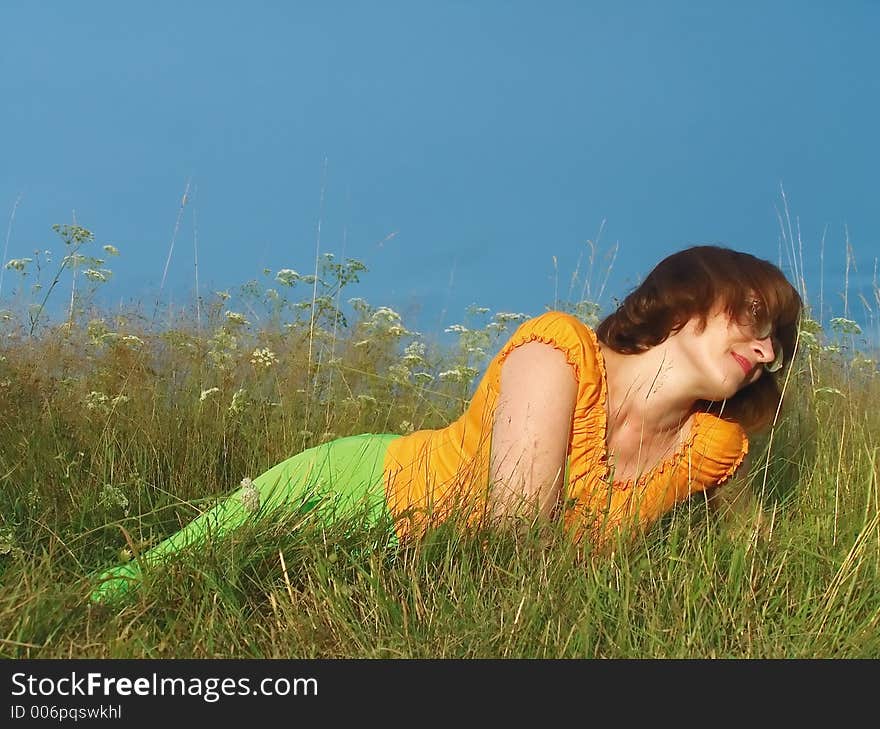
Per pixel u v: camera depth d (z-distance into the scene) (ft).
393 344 18.57
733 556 8.80
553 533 8.96
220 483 13.57
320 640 7.84
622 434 9.97
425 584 8.46
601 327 10.22
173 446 13.76
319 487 10.27
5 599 7.80
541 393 9.46
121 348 15.94
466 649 7.54
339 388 17.02
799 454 12.17
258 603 8.53
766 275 9.55
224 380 16.22
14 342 16.19
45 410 14.11
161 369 16.52
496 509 9.27
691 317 9.55
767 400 10.46
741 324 9.49
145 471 12.72
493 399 9.95
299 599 8.40
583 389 9.53
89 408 14.11
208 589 8.30
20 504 11.23
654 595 8.42
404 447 10.56
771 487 11.57
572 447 9.63
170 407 15.24
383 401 17.08
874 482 10.25
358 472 10.44
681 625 7.88
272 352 16.51
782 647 7.86
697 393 9.78
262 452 14.39
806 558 9.21
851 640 7.91
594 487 9.64
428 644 7.61
